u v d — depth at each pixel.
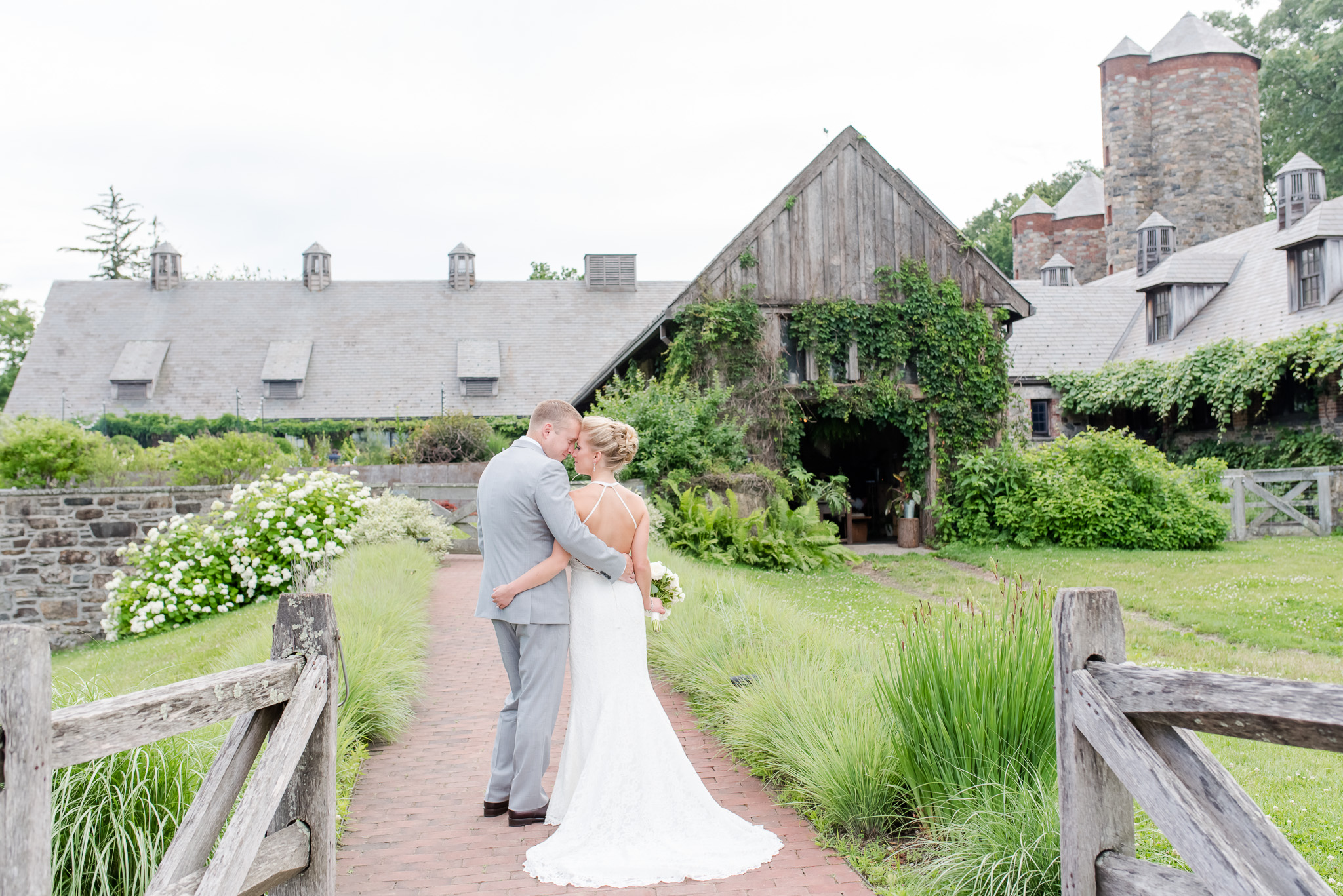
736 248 15.78
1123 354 24.72
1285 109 36.81
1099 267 39.34
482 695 5.75
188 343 32.84
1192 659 6.50
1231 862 1.70
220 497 14.07
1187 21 33.09
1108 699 2.09
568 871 3.11
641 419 14.52
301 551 11.04
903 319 16.20
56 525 13.72
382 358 32.56
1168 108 32.81
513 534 3.62
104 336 32.97
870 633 6.90
